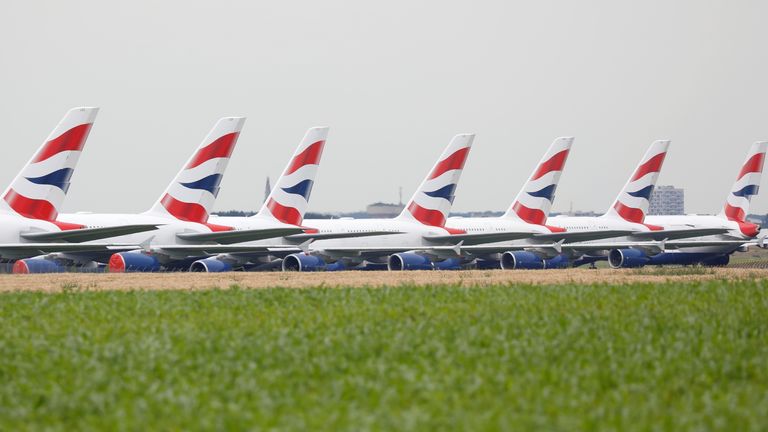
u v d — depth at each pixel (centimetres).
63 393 7619
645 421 6662
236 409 6931
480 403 7175
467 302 13312
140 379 8019
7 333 10569
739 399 7350
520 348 9312
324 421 6656
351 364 8706
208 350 9375
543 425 6519
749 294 14512
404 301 13462
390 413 6894
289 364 8731
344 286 16425
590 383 7875
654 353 9081
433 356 9094
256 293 14650
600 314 11906
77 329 10750
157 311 12319
